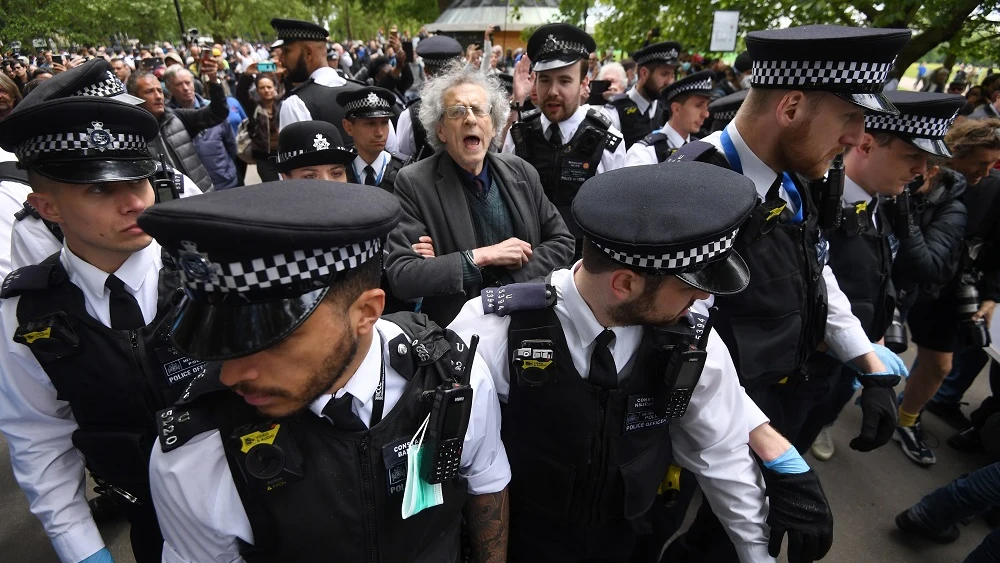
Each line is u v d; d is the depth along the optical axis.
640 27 8.04
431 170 2.14
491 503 1.26
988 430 2.25
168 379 1.28
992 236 2.49
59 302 1.21
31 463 1.30
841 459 2.93
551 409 1.25
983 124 2.46
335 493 0.99
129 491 1.38
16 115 1.09
